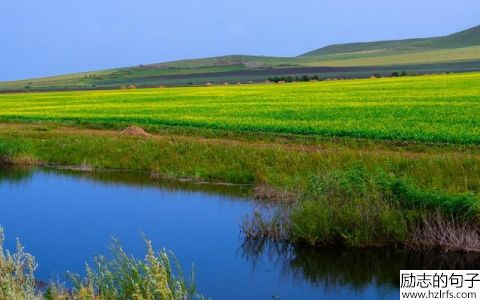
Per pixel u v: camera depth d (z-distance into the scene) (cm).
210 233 1594
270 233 1509
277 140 3056
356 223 1418
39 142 3177
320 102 4841
